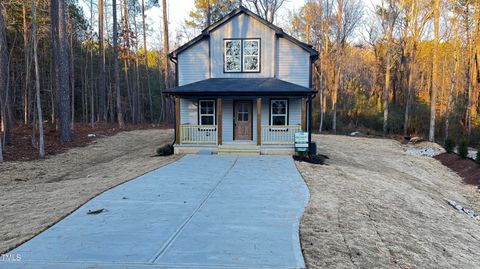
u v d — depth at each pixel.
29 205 8.05
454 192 14.09
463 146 19.50
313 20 35.16
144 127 31.67
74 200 8.15
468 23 32.16
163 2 31.98
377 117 34.59
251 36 17.73
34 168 14.82
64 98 21.19
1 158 15.34
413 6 31.48
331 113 34.88
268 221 6.69
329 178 11.26
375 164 17.09
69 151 18.84
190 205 7.71
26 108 28.19
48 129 25.33
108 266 4.68
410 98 33.59
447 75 35.56
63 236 5.82
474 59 30.64
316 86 37.62
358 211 7.83
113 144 21.61
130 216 6.90
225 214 7.09
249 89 15.68
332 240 5.92
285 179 10.70
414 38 31.98
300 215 7.11
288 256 5.07
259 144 16.05
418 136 30.81
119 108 30.20
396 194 10.61
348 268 4.96
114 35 30.11
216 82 17.27
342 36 34.06
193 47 18.14
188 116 18.11
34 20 16.36
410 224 7.85
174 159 14.63
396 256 5.75
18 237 5.80
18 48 27.36
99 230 6.10
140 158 16.03
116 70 30.30
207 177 10.88
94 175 12.99
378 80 39.69
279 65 17.80
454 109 32.72
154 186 9.58
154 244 5.45
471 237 8.17
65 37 21.00
